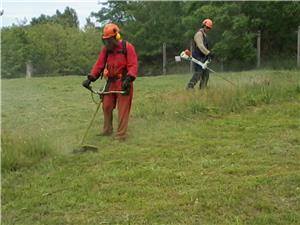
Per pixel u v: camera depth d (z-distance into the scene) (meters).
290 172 5.75
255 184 5.36
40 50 37.66
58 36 40.53
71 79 18.67
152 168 6.12
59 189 5.56
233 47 23.81
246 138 7.38
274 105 9.68
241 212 4.77
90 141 7.57
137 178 5.81
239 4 23.69
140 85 15.20
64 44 40.47
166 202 5.05
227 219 4.64
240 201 4.98
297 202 4.94
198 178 5.70
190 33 26.20
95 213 4.90
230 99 9.61
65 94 13.44
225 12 23.67
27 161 6.40
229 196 5.09
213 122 8.52
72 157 6.75
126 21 40.50
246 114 9.12
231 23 23.75
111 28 7.52
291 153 6.52
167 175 5.83
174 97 10.45
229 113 9.25
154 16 35.78
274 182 5.41
